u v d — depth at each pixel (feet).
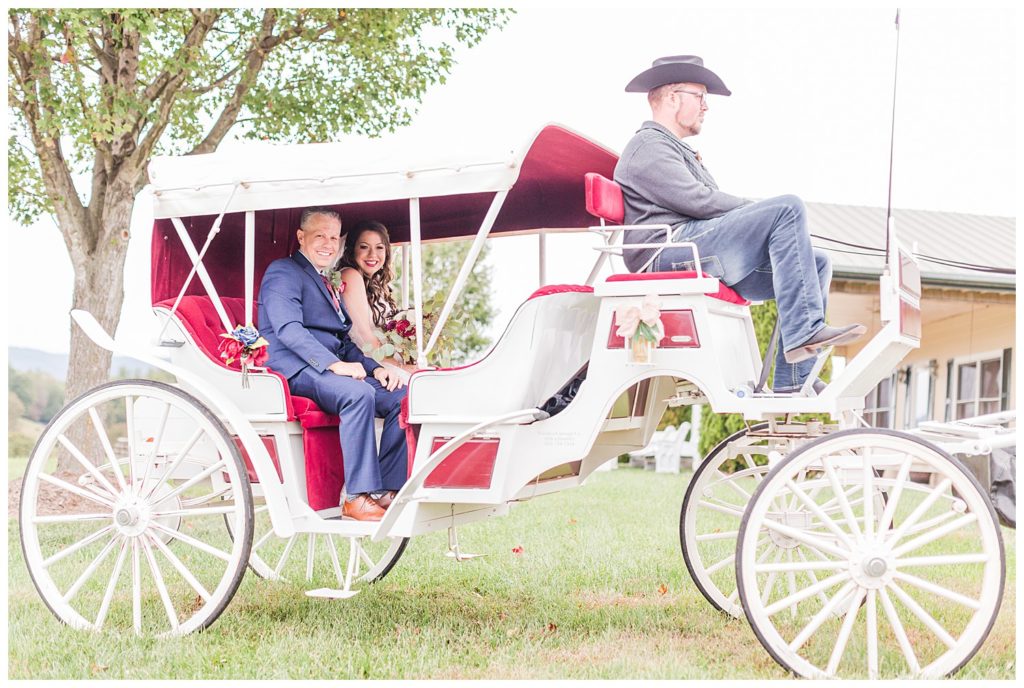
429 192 13.34
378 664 12.59
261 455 13.67
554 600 16.43
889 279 12.00
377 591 17.08
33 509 14.44
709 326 12.23
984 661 12.80
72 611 14.26
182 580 17.93
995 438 12.32
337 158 13.91
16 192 30.50
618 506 30.07
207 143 31.09
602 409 12.75
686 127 14.62
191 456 15.21
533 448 13.08
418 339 13.66
